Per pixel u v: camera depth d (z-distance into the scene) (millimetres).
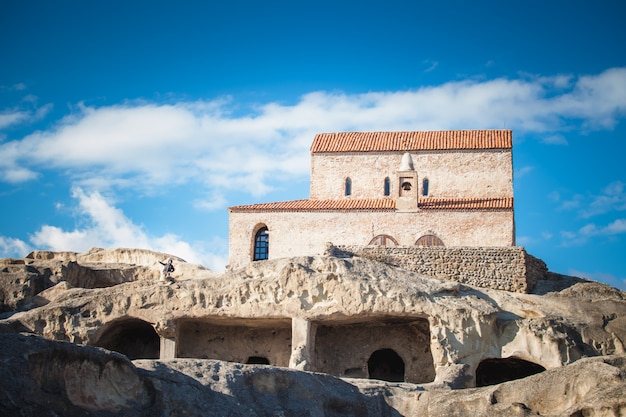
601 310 53719
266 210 67125
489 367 53812
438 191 69438
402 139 72375
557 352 50188
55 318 53062
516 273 57000
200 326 55438
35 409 30406
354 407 39906
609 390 34406
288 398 38438
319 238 66062
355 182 70938
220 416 35156
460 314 50969
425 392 40781
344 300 51719
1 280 57688
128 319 53719
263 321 53562
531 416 35469
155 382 35000
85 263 65375
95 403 32812
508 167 69125
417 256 58406
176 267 62875
